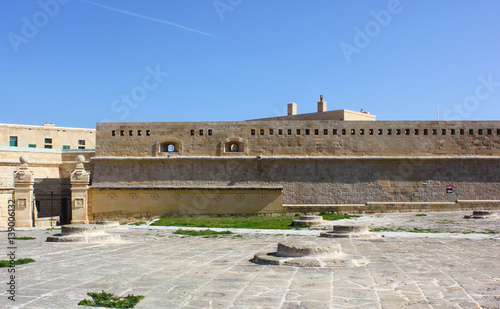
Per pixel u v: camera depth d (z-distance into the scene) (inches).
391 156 1888.5
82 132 2559.1
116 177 1908.2
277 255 701.3
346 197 1862.7
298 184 1867.6
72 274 591.8
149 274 593.9
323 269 620.1
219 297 471.8
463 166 1881.2
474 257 753.0
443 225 1352.1
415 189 1867.6
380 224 1419.8
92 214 1857.8
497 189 1873.8
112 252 816.3
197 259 730.8
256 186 1860.2
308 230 1289.4
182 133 1931.6
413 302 451.2
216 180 1878.7
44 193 1989.4
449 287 515.2
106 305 434.3
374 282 537.0
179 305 443.5
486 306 438.9
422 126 1904.5
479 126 1910.7
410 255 773.9
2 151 1942.7
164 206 1846.7
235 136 1915.6
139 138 1934.1
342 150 1895.9
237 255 780.0
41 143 2438.5
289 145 1903.3
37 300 452.1
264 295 478.0
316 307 433.1
